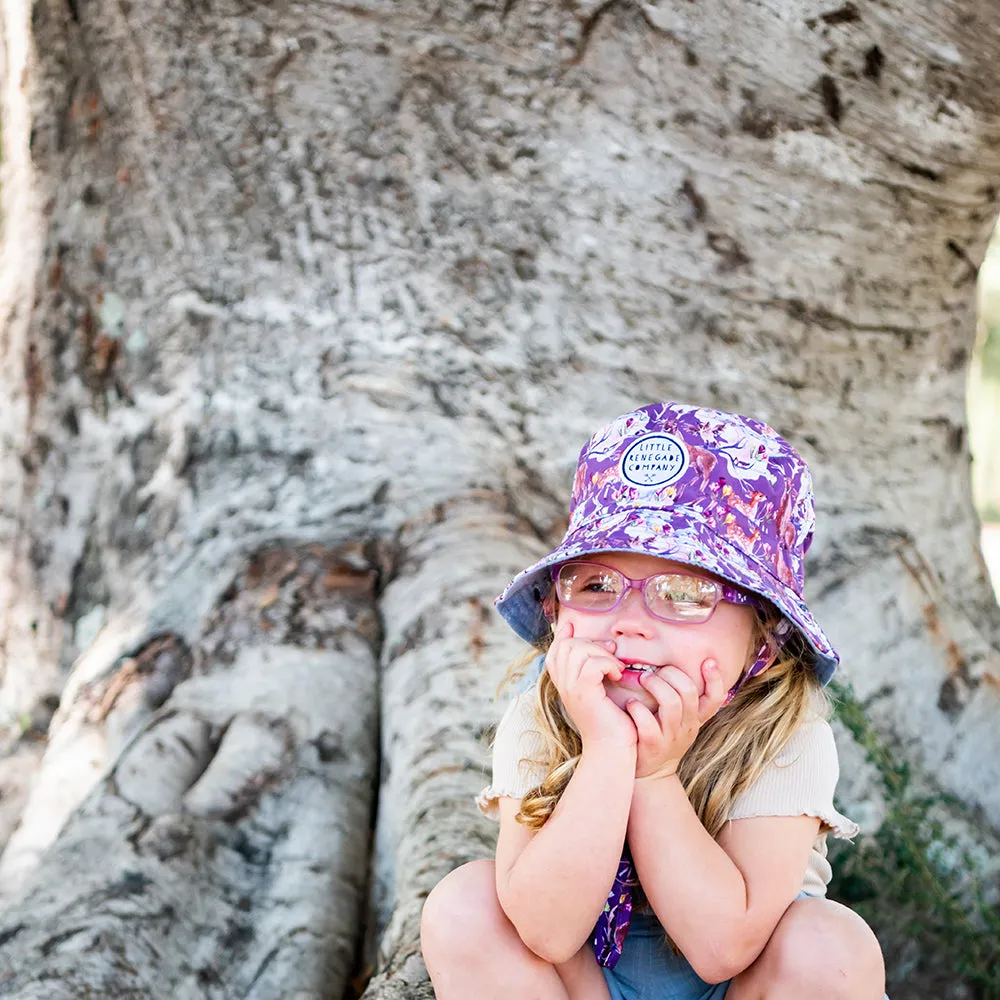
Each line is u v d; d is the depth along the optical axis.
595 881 2.07
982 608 4.93
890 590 4.46
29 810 3.84
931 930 3.74
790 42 4.26
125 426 4.77
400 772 3.48
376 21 4.41
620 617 2.24
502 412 4.51
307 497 4.42
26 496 4.96
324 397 4.54
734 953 2.09
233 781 3.55
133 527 4.67
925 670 4.40
